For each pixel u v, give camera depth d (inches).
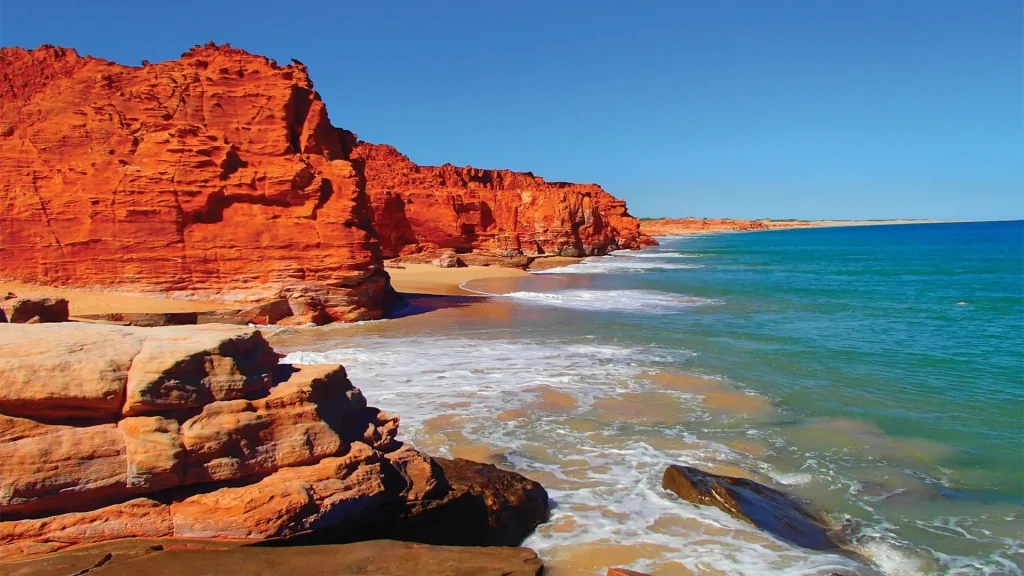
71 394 219.6
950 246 3789.4
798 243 4857.3
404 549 248.5
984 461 395.9
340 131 1178.6
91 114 928.3
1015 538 303.7
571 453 398.3
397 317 978.1
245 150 954.1
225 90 965.8
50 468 213.6
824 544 297.0
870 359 674.8
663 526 306.5
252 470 242.7
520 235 2871.6
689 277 1831.9
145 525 225.3
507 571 243.4
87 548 217.5
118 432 225.0
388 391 532.1
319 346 730.8
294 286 903.7
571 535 298.2
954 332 848.3
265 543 233.8
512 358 669.3
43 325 271.7
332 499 248.8
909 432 445.7
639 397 522.6
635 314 1019.9
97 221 892.6
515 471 368.8
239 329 277.9
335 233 929.5
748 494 333.7
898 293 1355.8
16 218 889.5
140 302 848.3
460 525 290.4
